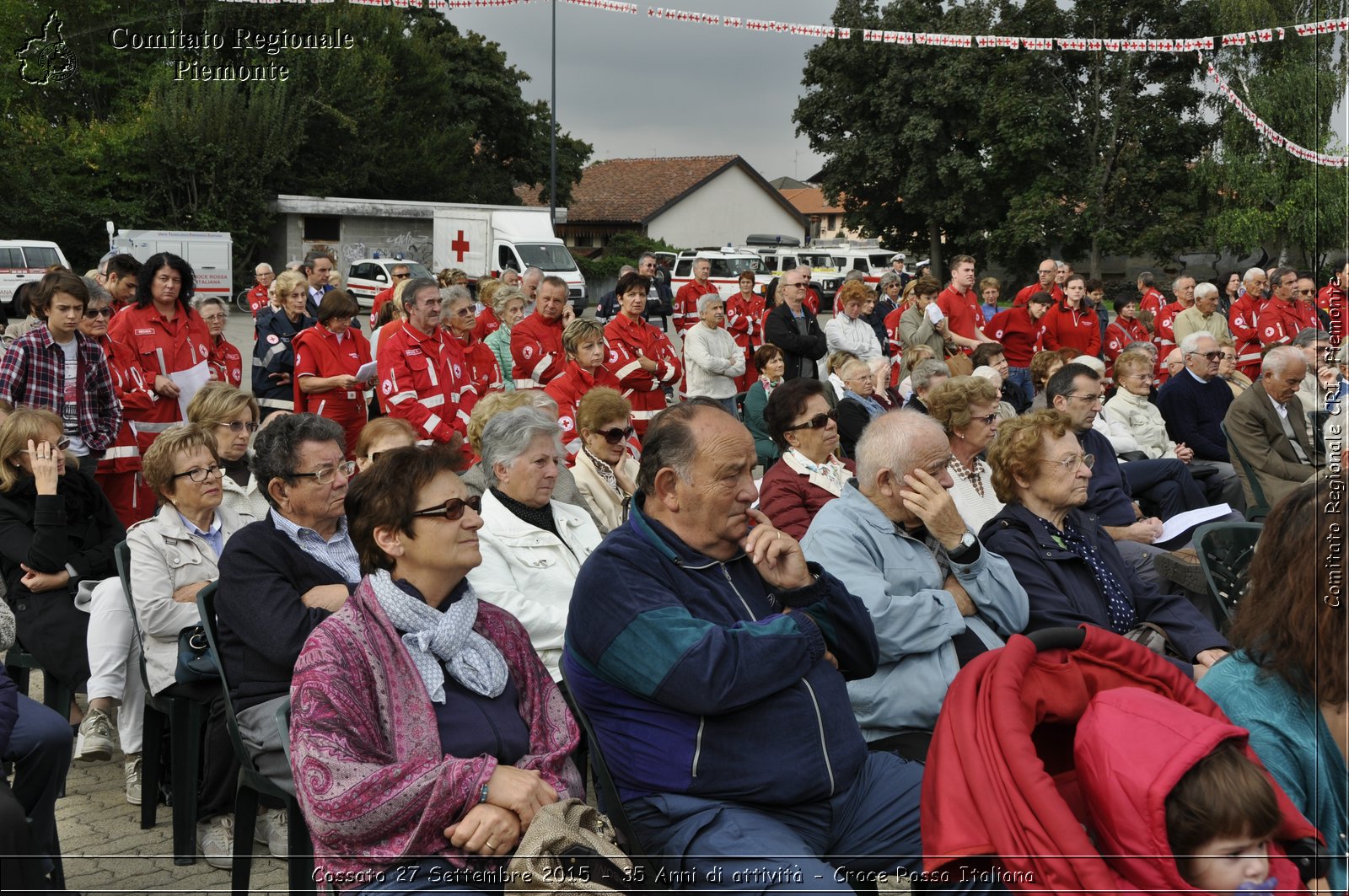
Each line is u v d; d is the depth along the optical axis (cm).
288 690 354
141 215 3089
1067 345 1222
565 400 716
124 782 460
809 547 365
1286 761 255
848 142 2280
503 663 293
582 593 293
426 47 3628
